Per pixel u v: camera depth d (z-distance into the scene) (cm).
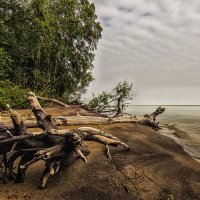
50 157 530
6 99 1589
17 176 562
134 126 1445
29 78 2383
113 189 543
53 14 2467
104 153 758
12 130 585
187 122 2461
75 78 2872
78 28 2694
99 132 711
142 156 786
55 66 2561
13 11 2138
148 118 1678
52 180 574
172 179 621
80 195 514
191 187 582
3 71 1928
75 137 559
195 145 1124
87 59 2881
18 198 497
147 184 581
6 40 2102
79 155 571
